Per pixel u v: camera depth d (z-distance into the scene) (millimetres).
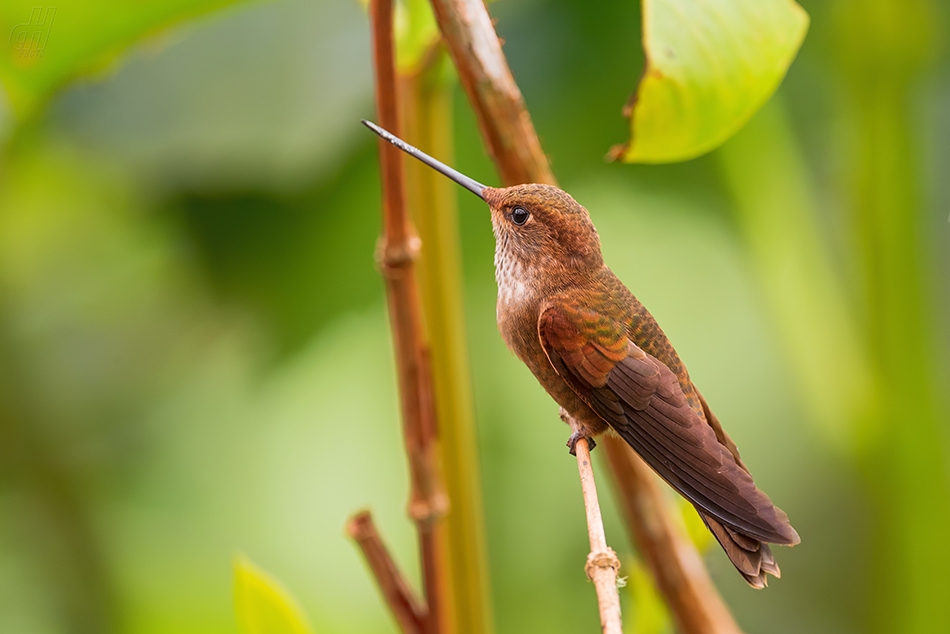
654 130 2916
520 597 3039
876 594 3047
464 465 2947
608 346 2967
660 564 2945
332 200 3012
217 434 3057
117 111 3010
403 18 2936
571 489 3039
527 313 2977
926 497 3035
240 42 3006
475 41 2910
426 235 2947
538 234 2975
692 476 2941
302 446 3031
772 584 3105
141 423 3066
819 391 3035
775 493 3066
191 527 3053
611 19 3014
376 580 2930
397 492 3037
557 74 3016
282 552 3037
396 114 2918
